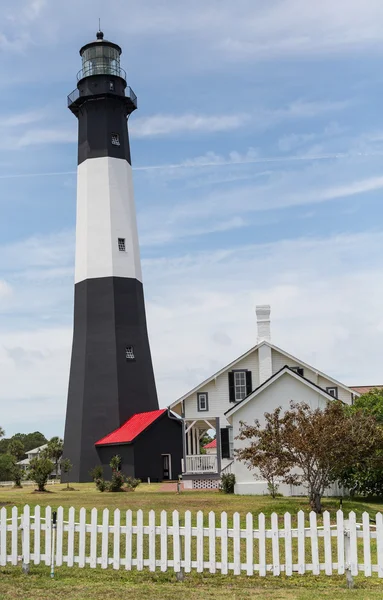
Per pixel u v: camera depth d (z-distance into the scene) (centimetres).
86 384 5444
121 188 5747
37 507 1523
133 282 5647
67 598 1266
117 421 5359
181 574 1421
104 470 5209
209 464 4156
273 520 1427
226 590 1326
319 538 1870
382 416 3005
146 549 1762
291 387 3416
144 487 4238
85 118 5838
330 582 1392
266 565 1445
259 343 4172
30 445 12694
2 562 1530
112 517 2295
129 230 5716
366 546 1375
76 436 5416
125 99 5875
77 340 5594
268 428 2528
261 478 3384
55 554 1515
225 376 4262
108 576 1444
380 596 1273
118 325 5506
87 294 5572
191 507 2570
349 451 2383
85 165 5775
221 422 4216
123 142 5850
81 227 5728
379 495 3030
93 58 5909
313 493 2431
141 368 5547
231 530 1441
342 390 4041
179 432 5131
